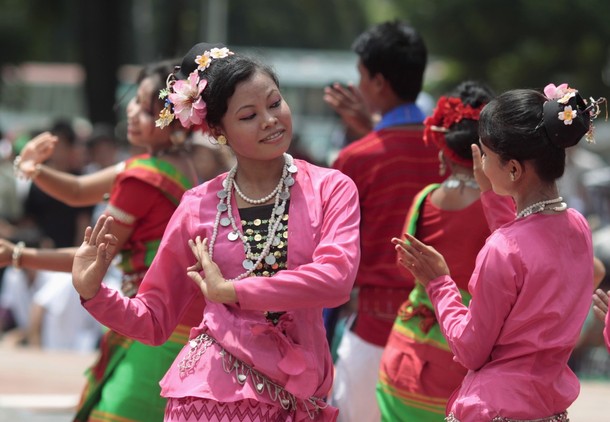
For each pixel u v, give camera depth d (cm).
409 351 1179
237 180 998
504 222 1049
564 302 934
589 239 973
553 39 5853
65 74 7969
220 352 954
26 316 2658
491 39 6009
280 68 7419
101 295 950
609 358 2366
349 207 971
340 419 1327
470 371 970
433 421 1164
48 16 6706
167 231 998
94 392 1243
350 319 1372
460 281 1174
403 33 1375
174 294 998
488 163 970
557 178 960
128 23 6144
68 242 3078
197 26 7800
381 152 1338
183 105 983
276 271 965
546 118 938
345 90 1548
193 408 948
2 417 1797
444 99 1180
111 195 1267
